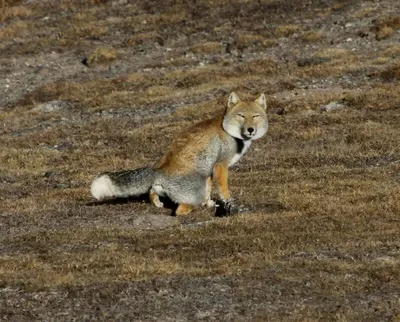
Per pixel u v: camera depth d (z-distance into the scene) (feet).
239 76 120.47
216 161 58.03
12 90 129.08
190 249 50.75
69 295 43.19
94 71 134.31
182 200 58.03
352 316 39.65
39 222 60.34
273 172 73.82
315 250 49.24
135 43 143.84
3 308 42.06
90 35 150.00
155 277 45.44
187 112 105.81
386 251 48.32
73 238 54.80
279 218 56.54
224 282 44.24
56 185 77.61
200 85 118.52
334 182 66.74
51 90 123.95
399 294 42.16
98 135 99.04
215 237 52.70
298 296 42.29
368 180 67.51
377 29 132.98
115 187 59.06
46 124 109.50
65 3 165.58
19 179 81.30
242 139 58.18
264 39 136.56
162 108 110.63
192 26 148.77
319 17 144.15
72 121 109.91
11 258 50.55
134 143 94.17
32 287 44.29
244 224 55.16
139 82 124.06
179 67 130.52
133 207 60.95
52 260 49.90
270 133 90.58
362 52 125.29
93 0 164.76
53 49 146.10
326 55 124.26
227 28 145.48
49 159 88.74
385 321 39.17
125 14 157.69
